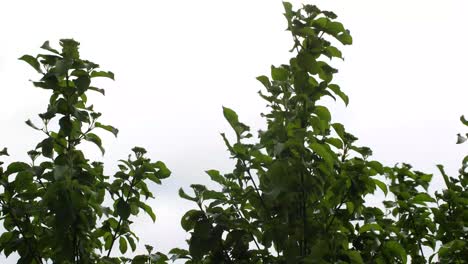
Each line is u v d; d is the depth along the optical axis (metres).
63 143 5.68
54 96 5.62
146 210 5.99
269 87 5.54
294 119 5.44
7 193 5.61
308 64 5.37
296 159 5.20
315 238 5.23
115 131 5.66
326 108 5.41
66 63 5.29
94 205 5.63
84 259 5.62
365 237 5.76
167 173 5.92
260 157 5.39
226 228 5.44
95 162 6.01
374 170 5.46
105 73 5.60
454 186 6.28
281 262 5.23
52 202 5.23
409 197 6.30
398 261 6.08
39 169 5.62
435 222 6.28
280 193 5.22
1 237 5.76
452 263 6.00
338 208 5.47
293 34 5.46
